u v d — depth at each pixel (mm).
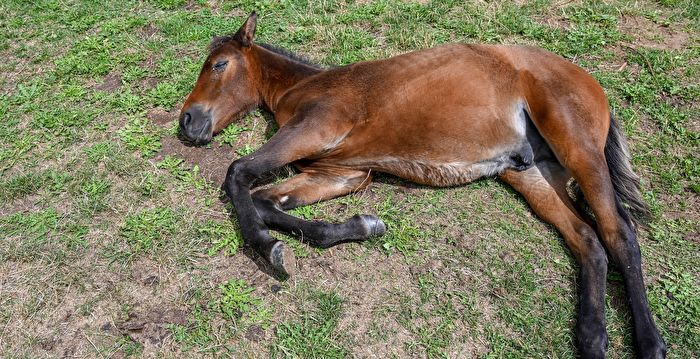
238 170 2146
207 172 2414
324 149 2240
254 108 2605
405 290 2027
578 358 1864
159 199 2307
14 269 2098
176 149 2518
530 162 2248
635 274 1926
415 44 2959
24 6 3434
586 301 1932
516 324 1940
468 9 3199
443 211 2256
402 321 1946
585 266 2021
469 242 2160
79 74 2912
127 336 1916
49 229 2211
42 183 2373
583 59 2877
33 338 1918
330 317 1944
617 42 2975
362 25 3143
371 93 2260
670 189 2344
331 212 2271
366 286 2035
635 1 3236
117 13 3332
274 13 3244
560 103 2146
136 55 2977
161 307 1984
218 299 1996
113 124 2631
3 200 2322
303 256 2109
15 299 2014
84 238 2184
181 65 2902
